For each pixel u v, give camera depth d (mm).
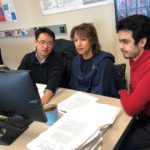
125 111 1309
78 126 1103
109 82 1828
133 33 1368
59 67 2004
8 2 3332
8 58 3859
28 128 1280
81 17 2732
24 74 1017
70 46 2354
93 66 1859
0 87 1098
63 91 1743
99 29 2654
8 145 1157
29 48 3480
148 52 1402
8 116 1244
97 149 1024
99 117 1225
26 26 3320
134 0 2277
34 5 3068
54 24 3006
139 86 1315
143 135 1435
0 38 3775
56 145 985
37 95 1052
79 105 1438
